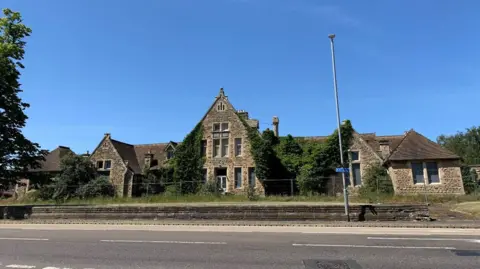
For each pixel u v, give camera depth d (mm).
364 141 36500
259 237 12898
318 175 35625
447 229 15172
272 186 36094
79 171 38312
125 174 40750
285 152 38188
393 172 33438
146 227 17016
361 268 8031
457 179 31906
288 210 19281
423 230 14805
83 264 8594
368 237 12711
